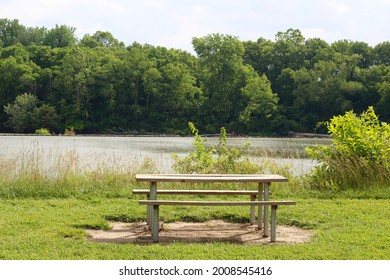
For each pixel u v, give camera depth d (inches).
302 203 420.8
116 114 3737.7
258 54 4483.3
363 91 3636.8
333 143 526.6
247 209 395.5
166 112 3823.8
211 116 3722.9
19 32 5068.9
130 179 510.0
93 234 317.7
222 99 3725.4
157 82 3799.2
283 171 541.3
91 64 3838.6
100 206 398.0
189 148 1673.2
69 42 5064.0
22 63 3902.6
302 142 2486.5
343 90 3656.5
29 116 3454.7
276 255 268.7
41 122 3442.4
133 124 3722.9
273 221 307.4
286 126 3636.8
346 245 288.7
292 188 486.0
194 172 539.8
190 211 386.6
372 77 3752.5
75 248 275.9
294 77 3791.8
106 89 3688.5
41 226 321.7
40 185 459.5
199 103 3772.1
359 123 530.3
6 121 3634.4
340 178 493.0
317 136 3351.4
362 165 493.0
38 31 5216.5
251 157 624.7
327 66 3764.8
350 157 504.1
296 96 3863.2
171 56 4320.9
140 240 304.2
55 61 4160.9
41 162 510.0
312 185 494.6
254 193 336.2
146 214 372.8
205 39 3914.9
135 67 3860.7
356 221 353.4
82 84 3666.3
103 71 3784.5
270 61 4335.6
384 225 339.9
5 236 294.0
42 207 389.7
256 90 3698.3
